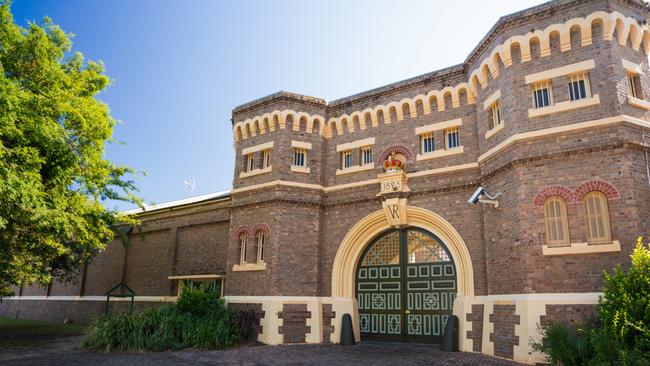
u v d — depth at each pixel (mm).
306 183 19859
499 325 14188
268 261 18766
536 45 14992
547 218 13500
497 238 14977
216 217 23766
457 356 14352
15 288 33906
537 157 13930
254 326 17844
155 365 13055
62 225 15406
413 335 17562
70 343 18047
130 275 27062
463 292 16359
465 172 17047
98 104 18375
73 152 16375
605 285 11859
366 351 15594
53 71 16656
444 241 17234
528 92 14758
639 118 13664
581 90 14242
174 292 24406
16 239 15461
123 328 16375
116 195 18969
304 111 20641
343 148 20312
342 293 18844
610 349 10055
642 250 11016
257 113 21250
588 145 13406
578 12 14430
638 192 12711
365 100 20203
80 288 29344
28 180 13484
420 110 18797
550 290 12922
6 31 15992
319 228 19688
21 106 14133
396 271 18453
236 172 21344
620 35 14234
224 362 13523
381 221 18734
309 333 18078
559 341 11383
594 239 12758
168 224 25984
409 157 18469
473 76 17047
